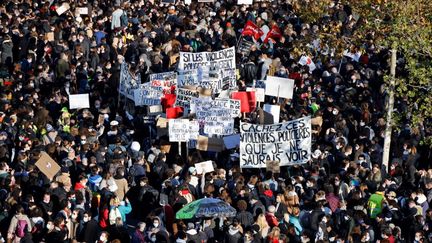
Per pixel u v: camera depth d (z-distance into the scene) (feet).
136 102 143.13
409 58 135.74
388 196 122.11
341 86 156.76
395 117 137.59
